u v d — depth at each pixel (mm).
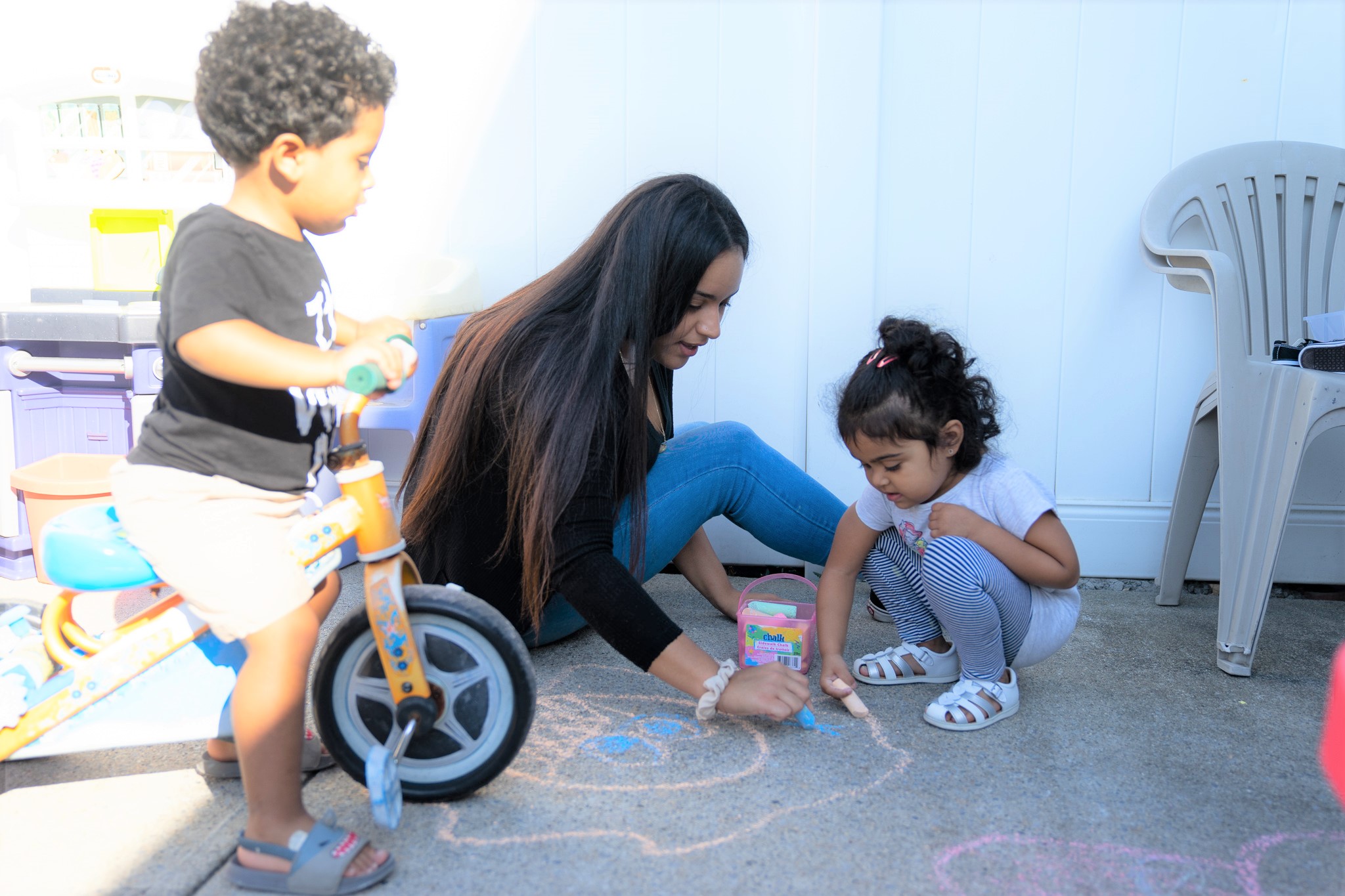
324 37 1073
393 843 1162
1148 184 2061
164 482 1096
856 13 2027
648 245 1374
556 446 1312
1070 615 1567
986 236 2115
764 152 2135
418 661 1187
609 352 1356
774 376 2201
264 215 1113
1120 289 2096
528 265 2260
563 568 1331
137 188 2258
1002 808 1247
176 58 2254
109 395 2152
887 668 1634
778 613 1701
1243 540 1672
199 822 1229
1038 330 2131
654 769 1341
